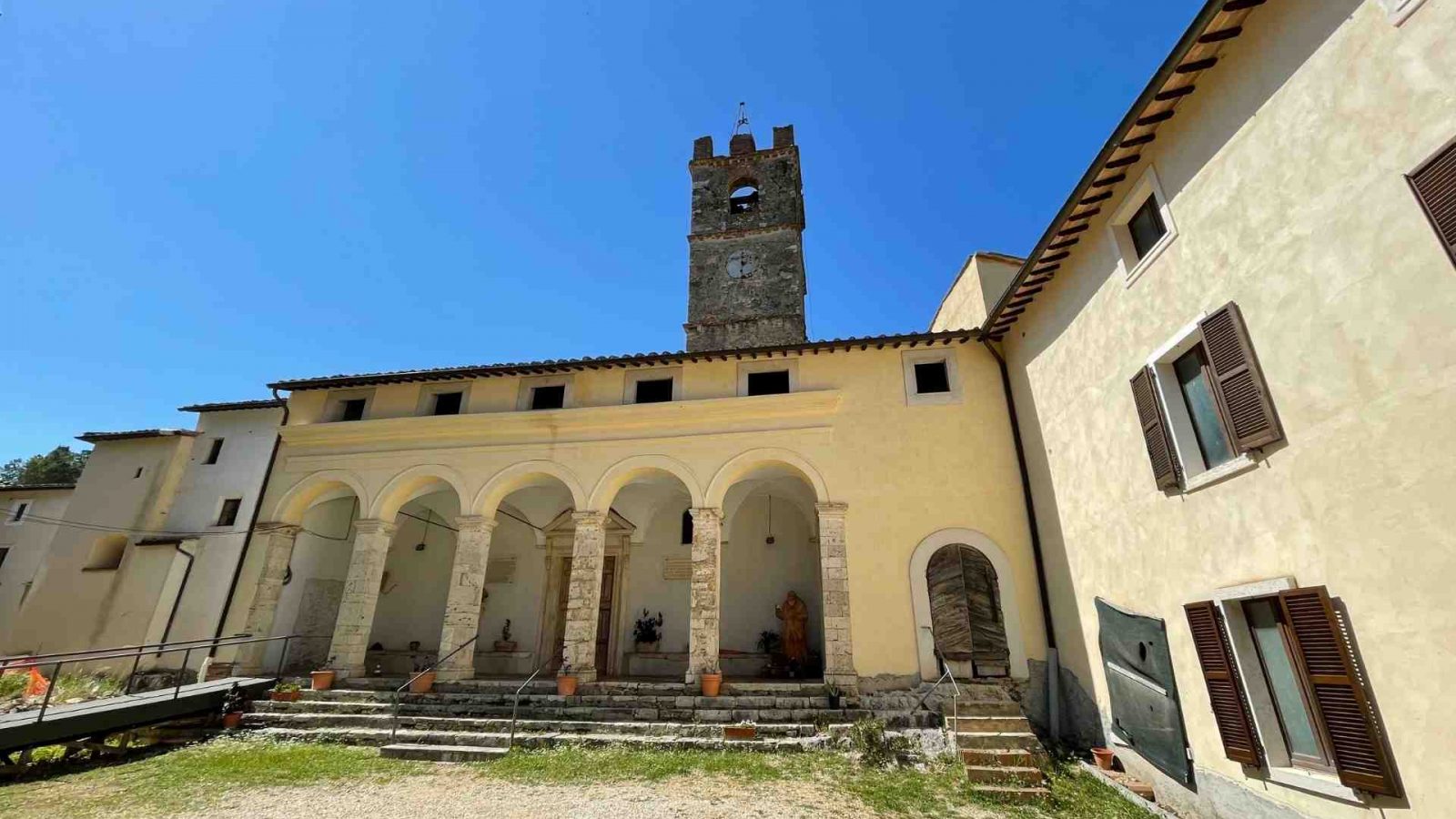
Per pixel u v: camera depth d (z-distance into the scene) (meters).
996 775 8.84
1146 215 8.75
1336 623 5.55
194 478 18.03
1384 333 5.17
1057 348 11.37
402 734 11.03
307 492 16.06
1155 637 8.35
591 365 15.40
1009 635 11.98
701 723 11.43
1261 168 6.43
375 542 15.02
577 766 9.54
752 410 14.39
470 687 12.93
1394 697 5.11
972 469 13.31
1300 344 5.96
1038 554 12.30
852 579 12.82
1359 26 5.43
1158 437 8.06
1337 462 5.59
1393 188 5.10
